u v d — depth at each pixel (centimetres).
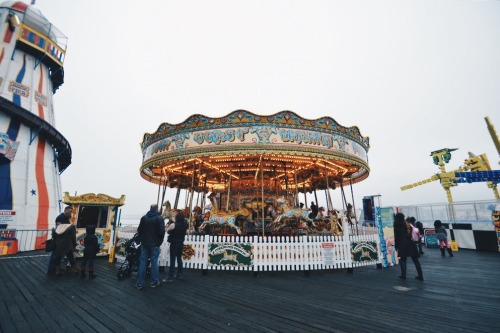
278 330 341
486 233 1352
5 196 1553
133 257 670
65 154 2392
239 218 1027
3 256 1130
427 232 1568
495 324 362
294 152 816
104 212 1086
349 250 761
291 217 898
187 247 742
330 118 877
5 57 1934
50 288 554
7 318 381
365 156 1078
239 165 1156
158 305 441
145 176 1298
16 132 1712
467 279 660
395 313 406
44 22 2228
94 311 411
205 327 350
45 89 2189
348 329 345
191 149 852
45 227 1739
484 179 2045
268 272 751
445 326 355
